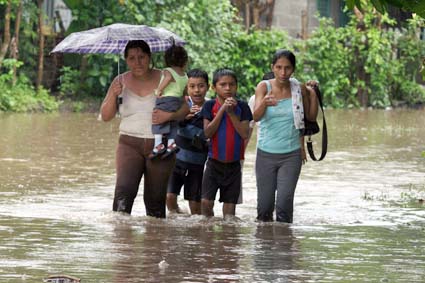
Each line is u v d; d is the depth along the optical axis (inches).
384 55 2704.2
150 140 844.6
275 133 850.1
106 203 932.6
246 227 820.6
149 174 850.1
